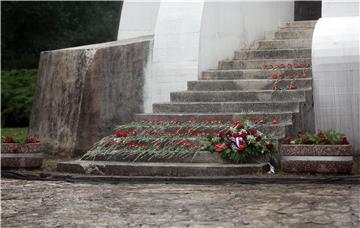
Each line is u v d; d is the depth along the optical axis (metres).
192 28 13.38
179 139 11.21
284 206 8.15
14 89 22.28
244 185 9.73
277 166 10.83
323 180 9.79
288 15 16.69
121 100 13.49
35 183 10.48
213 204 8.41
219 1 13.96
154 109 12.75
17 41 26.92
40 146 12.00
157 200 8.77
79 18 27.86
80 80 13.61
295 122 11.67
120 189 9.70
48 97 14.27
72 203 8.74
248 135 10.68
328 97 11.77
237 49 14.59
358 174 10.26
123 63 13.53
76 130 13.41
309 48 14.02
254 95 12.45
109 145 11.59
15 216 8.04
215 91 12.80
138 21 16.23
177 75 13.38
